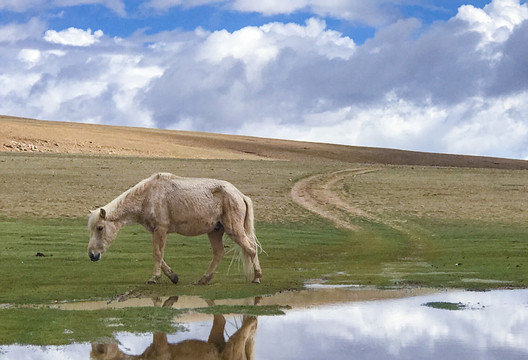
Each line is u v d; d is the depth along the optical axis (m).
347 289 15.11
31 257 19.08
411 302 13.48
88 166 47.34
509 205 37.31
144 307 12.39
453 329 11.13
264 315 12.10
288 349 9.86
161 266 15.69
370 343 10.22
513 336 10.68
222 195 15.64
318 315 12.16
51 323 11.02
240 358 9.44
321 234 28.28
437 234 28.56
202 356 9.50
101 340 10.13
